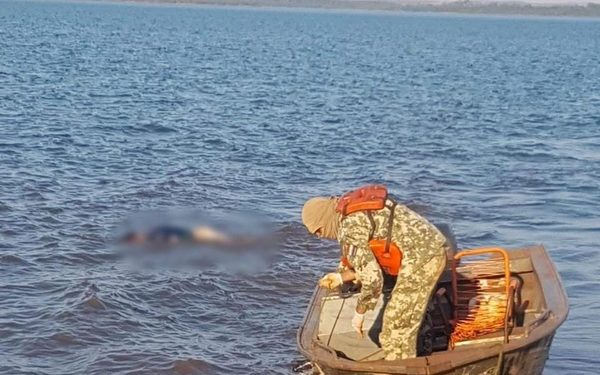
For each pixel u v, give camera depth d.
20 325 10.17
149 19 160.62
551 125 31.50
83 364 9.34
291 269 12.53
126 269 12.23
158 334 10.19
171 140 24.14
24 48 60.69
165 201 16.41
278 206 16.72
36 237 13.65
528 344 7.43
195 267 12.33
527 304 8.96
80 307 10.65
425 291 7.49
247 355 9.77
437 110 35.06
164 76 44.88
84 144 22.59
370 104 36.19
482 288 9.03
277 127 27.83
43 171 18.84
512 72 60.69
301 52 74.81
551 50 100.31
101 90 36.31
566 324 10.87
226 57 63.38
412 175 20.48
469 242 14.88
